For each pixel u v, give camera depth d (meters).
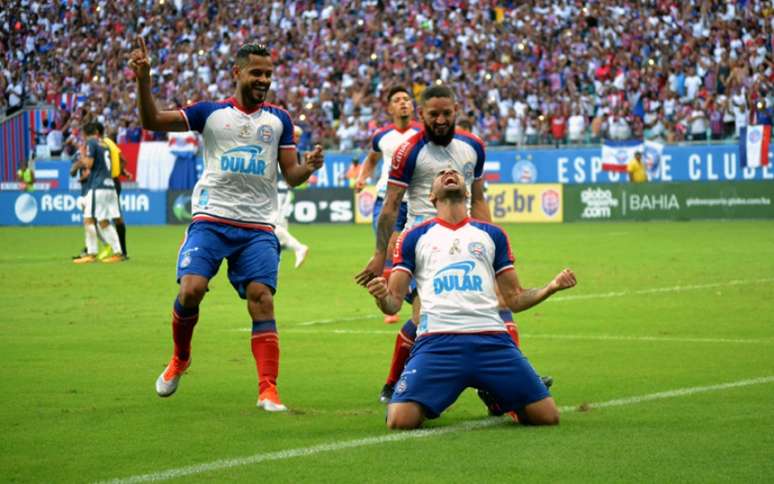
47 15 55.78
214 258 9.73
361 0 53.75
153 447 7.82
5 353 12.76
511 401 8.35
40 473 7.08
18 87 52.47
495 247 8.52
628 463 7.11
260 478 6.88
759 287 19.17
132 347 13.25
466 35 50.66
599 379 10.65
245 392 10.23
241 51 9.83
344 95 49.06
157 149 46.56
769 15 47.09
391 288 8.55
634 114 44.84
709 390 9.92
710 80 45.03
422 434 8.14
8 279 22.28
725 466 7.00
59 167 47.22
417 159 9.99
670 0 49.19
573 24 49.88
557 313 16.14
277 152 10.08
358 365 11.84
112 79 52.91
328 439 8.03
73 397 9.95
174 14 55.00
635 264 24.11
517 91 47.25
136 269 24.55
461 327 8.32
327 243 32.69
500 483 6.66
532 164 44.06
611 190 42.81
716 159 42.19
